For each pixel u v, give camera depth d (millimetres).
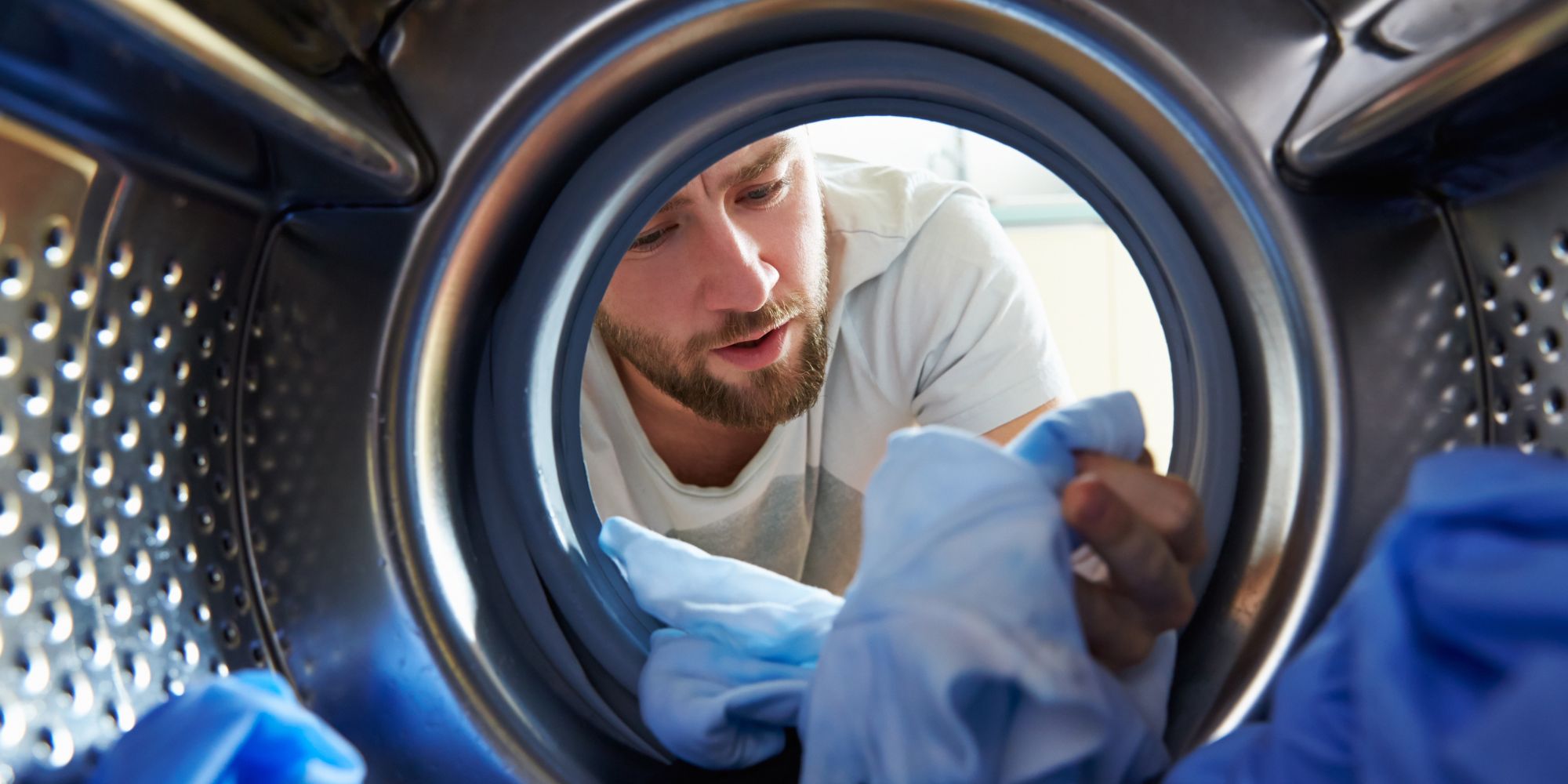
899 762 438
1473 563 313
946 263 1221
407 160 536
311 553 558
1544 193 487
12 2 364
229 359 548
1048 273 2057
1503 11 432
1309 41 524
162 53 403
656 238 982
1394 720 307
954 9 565
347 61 534
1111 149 587
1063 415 530
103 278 470
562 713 595
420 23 552
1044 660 420
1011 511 452
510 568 619
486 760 555
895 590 455
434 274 568
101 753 447
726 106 604
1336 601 533
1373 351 542
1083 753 432
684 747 564
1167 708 546
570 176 610
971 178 2139
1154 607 496
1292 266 544
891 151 2012
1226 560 576
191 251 512
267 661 545
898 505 486
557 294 617
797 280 1086
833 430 1327
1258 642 543
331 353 565
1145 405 2068
